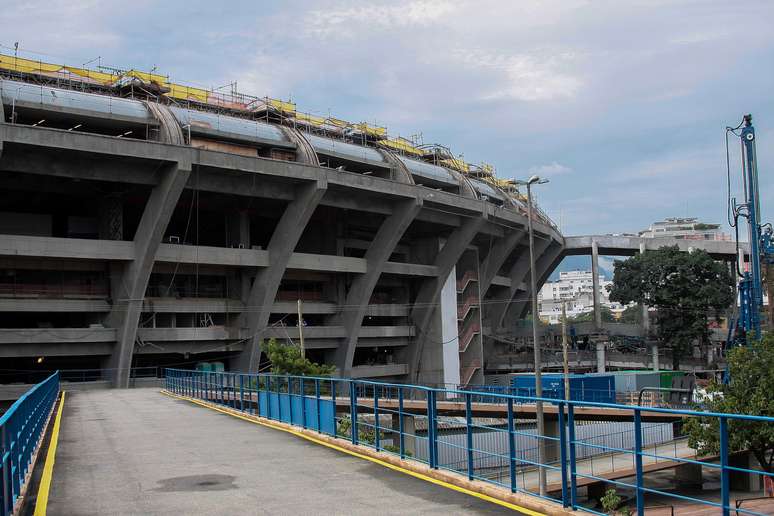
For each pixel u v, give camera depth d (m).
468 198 75.31
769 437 31.80
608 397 63.44
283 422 24.17
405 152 84.81
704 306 86.75
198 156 52.75
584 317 190.88
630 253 113.56
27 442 14.80
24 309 52.66
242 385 30.12
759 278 58.88
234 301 63.66
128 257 54.97
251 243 77.69
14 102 48.09
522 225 89.50
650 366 94.44
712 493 39.28
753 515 7.79
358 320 71.31
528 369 98.31
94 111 51.69
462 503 11.53
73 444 19.84
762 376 33.88
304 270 67.75
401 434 15.51
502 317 105.12
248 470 14.95
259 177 57.59
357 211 70.50
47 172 49.50
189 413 30.17
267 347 51.19
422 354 82.06
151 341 57.34
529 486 33.19
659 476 45.47
